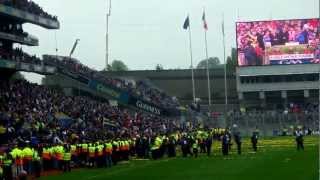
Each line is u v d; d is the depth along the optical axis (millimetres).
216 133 90938
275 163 51031
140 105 106750
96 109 88062
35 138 52656
